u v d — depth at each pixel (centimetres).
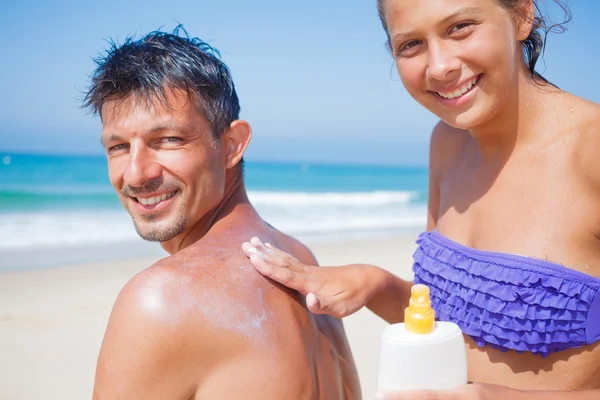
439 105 207
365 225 1877
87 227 1564
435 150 275
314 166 6031
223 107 207
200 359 172
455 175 250
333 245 1366
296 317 193
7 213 1836
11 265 1083
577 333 194
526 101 212
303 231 1725
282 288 196
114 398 170
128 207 204
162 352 168
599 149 197
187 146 197
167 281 175
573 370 198
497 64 195
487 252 205
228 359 174
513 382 204
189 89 196
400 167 6288
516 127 214
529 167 212
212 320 173
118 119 194
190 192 200
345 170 5475
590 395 181
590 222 197
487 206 221
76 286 898
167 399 171
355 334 647
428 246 229
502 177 219
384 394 157
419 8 193
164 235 201
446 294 218
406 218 2062
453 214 238
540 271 195
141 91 192
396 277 246
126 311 173
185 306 171
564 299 192
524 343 198
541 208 204
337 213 2189
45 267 1057
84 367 585
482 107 201
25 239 1390
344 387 214
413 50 203
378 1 224
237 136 216
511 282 198
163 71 194
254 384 174
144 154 194
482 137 224
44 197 2280
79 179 3081
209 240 200
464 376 168
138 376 169
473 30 192
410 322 168
